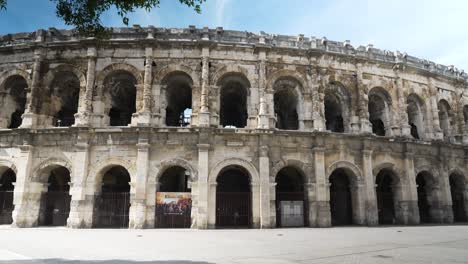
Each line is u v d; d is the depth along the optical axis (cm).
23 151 3284
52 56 3569
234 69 3581
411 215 3703
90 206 3156
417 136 4312
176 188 4144
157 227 3158
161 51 3562
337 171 4169
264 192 3256
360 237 2403
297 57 3738
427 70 4288
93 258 1500
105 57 3541
